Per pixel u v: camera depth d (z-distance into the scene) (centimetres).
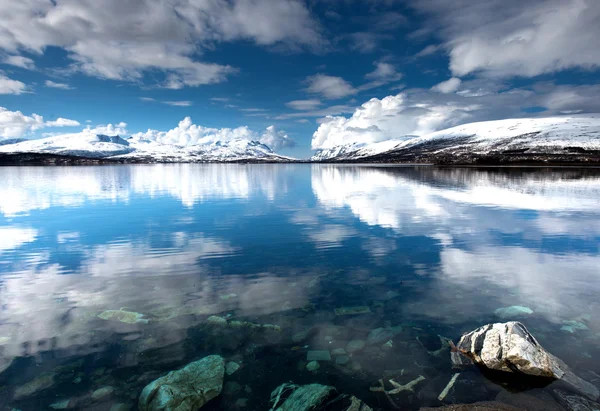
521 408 553
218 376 639
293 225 2144
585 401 564
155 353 722
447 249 1524
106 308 936
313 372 660
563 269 1230
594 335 759
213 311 916
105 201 3534
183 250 1564
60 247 1633
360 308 927
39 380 632
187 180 7369
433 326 823
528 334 707
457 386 614
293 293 1038
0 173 10438
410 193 4072
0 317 882
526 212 2550
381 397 590
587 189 4441
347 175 9181
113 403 579
